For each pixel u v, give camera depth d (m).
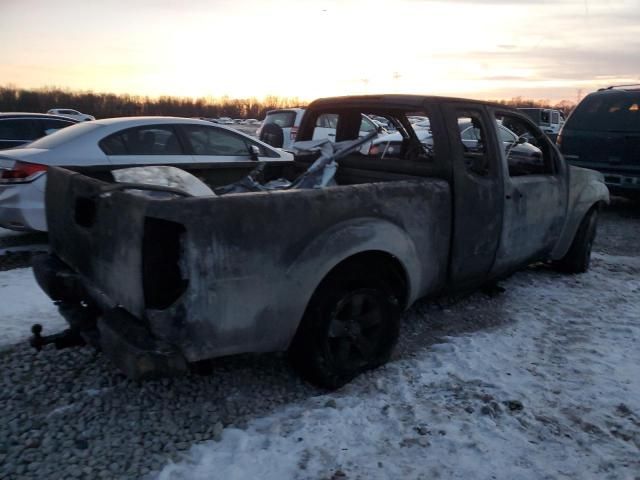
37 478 2.64
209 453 2.86
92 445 2.90
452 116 4.18
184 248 2.72
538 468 2.80
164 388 3.47
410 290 3.82
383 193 3.53
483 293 5.33
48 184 3.80
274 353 3.97
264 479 2.68
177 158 7.02
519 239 4.79
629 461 2.87
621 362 3.94
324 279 3.32
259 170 5.20
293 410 3.27
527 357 3.99
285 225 3.02
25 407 3.23
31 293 5.13
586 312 4.92
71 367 3.71
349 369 3.51
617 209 10.61
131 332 2.74
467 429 3.10
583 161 9.57
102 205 2.98
